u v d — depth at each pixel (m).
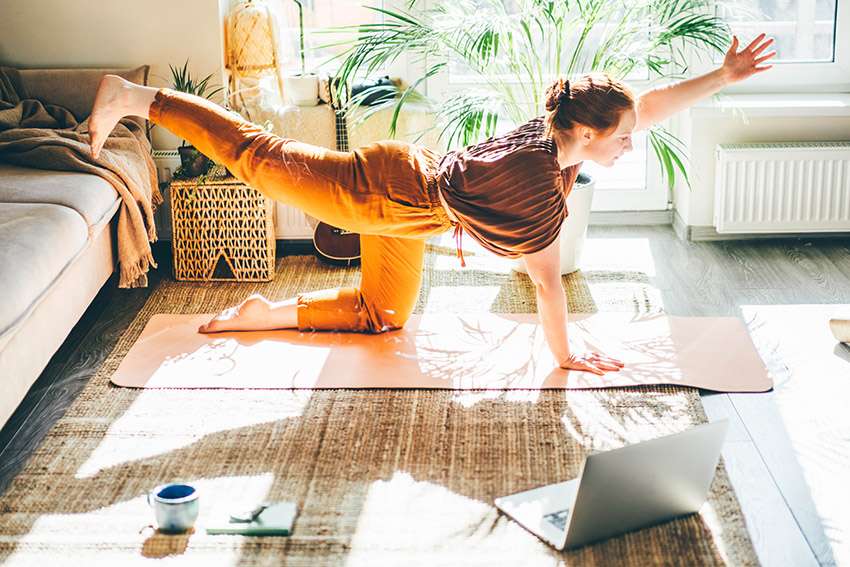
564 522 2.23
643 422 2.72
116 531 2.24
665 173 4.50
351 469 2.51
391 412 2.80
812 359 3.10
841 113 4.08
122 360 3.15
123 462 2.54
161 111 2.93
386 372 3.03
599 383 2.94
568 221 3.77
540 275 2.84
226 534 2.23
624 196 4.56
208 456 2.57
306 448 2.61
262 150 2.85
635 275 3.88
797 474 2.47
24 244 2.77
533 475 2.48
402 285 3.23
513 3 4.26
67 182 3.33
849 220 4.17
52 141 3.53
